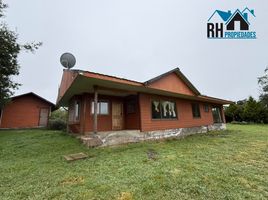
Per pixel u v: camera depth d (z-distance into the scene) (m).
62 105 13.45
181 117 10.54
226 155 5.30
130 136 7.52
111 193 2.85
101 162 4.56
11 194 2.90
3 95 11.83
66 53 9.28
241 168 4.06
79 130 8.93
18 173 3.86
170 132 9.45
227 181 3.29
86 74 5.34
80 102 9.08
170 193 2.83
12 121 15.63
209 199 2.64
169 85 9.80
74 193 2.87
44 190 3.01
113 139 6.87
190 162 4.54
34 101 17.11
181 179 3.38
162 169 3.96
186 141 8.27
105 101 9.16
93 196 2.76
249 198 2.67
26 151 6.05
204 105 13.09
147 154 5.44
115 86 7.17
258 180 3.35
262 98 29.16
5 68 11.19
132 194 2.80
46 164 4.51
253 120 24.41
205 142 7.88
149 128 8.45
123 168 4.06
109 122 9.04
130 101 9.45
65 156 5.12
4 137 9.35
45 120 17.33
